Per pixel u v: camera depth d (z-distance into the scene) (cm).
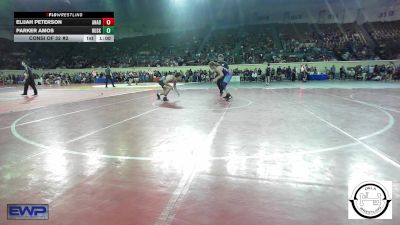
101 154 572
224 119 936
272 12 4369
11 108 1291
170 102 1447
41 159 546
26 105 1401
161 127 828
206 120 923
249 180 432
